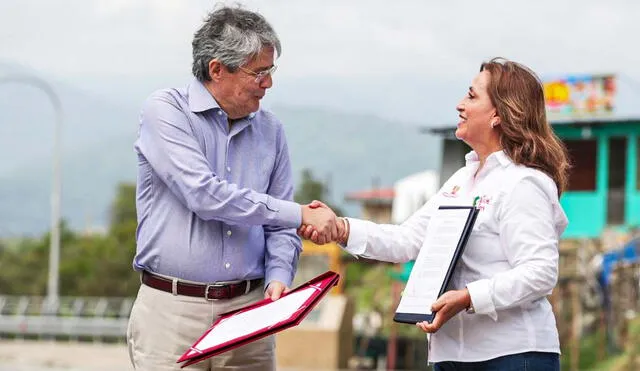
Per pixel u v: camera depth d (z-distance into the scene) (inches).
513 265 197.2
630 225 1031.6
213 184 209.6
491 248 199.0
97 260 2121.1
